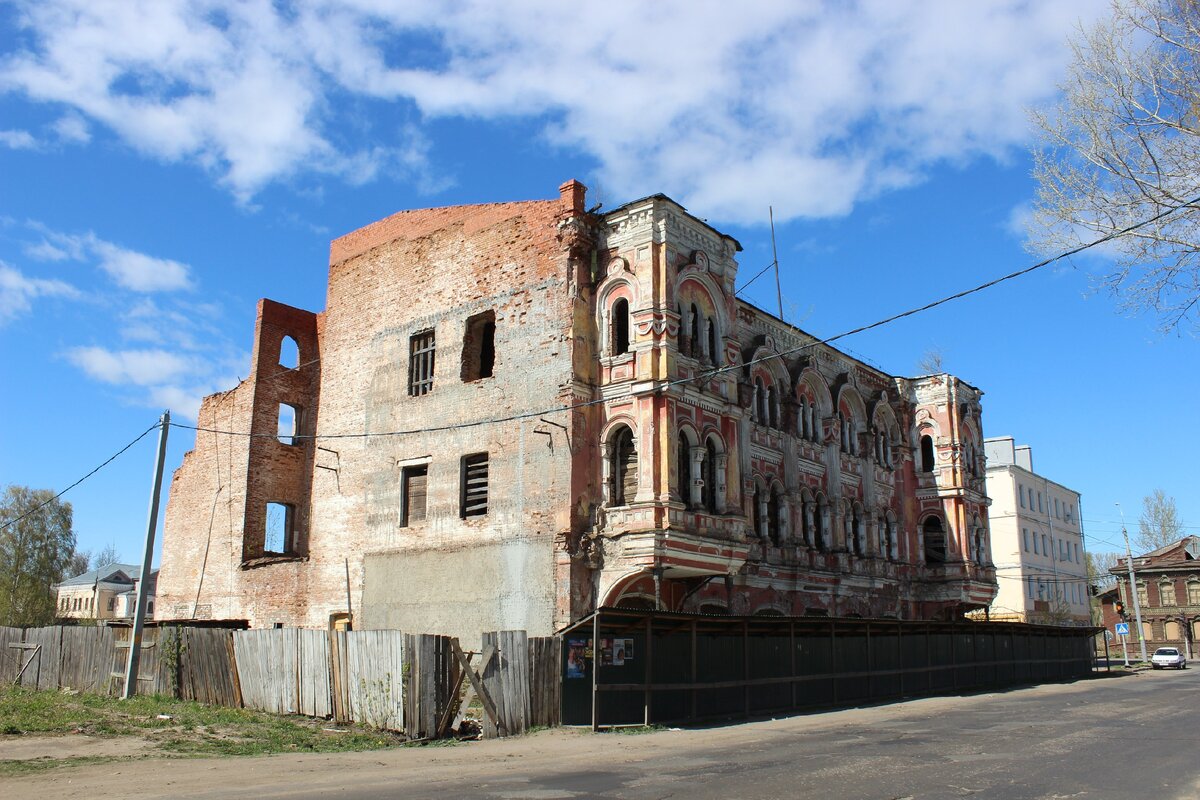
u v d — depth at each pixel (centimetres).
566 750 1723
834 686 2859
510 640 2030
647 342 2758
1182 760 1521
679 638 2331
